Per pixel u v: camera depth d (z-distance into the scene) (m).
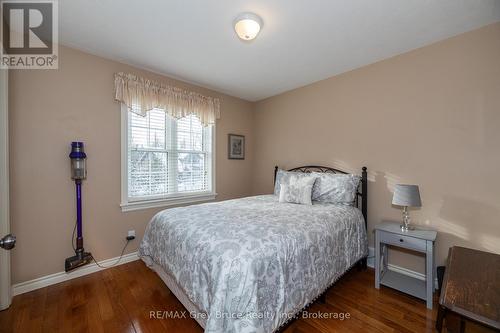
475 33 1.90
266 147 3.81
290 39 2.06
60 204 2.16
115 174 2.50
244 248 1.29
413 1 1.58
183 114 2.98
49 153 2.09
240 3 1.60
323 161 3.02
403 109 2.31
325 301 1.87
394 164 2.38
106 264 2.44
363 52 2.31
